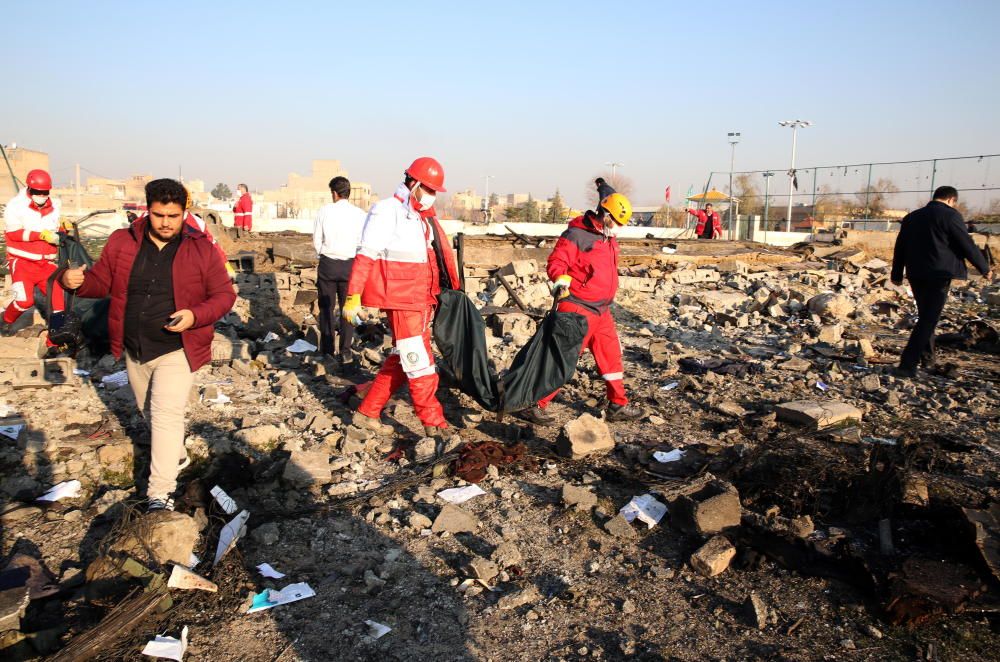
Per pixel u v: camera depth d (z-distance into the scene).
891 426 5.84
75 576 3.34
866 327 10.62
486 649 3.01
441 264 5.14
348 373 6.92
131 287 3.58
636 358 8.04
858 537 3.93
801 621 3.21
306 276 10.77
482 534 3.95
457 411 5.91
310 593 3.32
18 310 7.46
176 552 3.42
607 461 4.99
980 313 12.13
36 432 4.85
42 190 7.19
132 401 5.56
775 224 34.59
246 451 4.73
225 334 8.14
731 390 6.85
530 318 8.57
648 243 17.48
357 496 4.34
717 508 3.97
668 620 3.25
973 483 4.64
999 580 3.36
